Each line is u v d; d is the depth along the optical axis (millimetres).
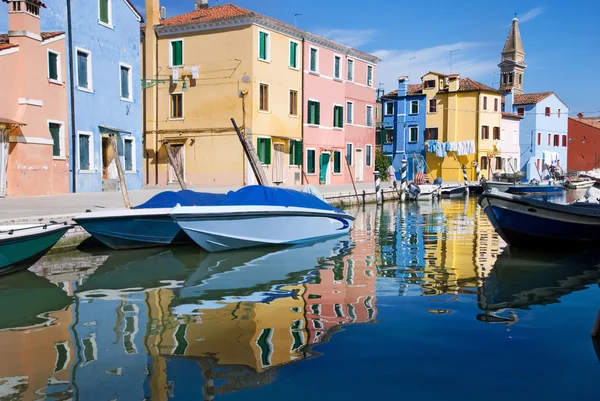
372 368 4922
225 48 29609
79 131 21469
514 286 8203
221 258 11102
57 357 5273
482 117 48562
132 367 4992
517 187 34906
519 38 67812
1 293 8039
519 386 4562
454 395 4402
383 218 20312
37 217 11375
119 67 24172
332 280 8758
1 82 17781
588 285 8250
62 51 20531
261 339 5730
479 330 5988
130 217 11539
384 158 48531
